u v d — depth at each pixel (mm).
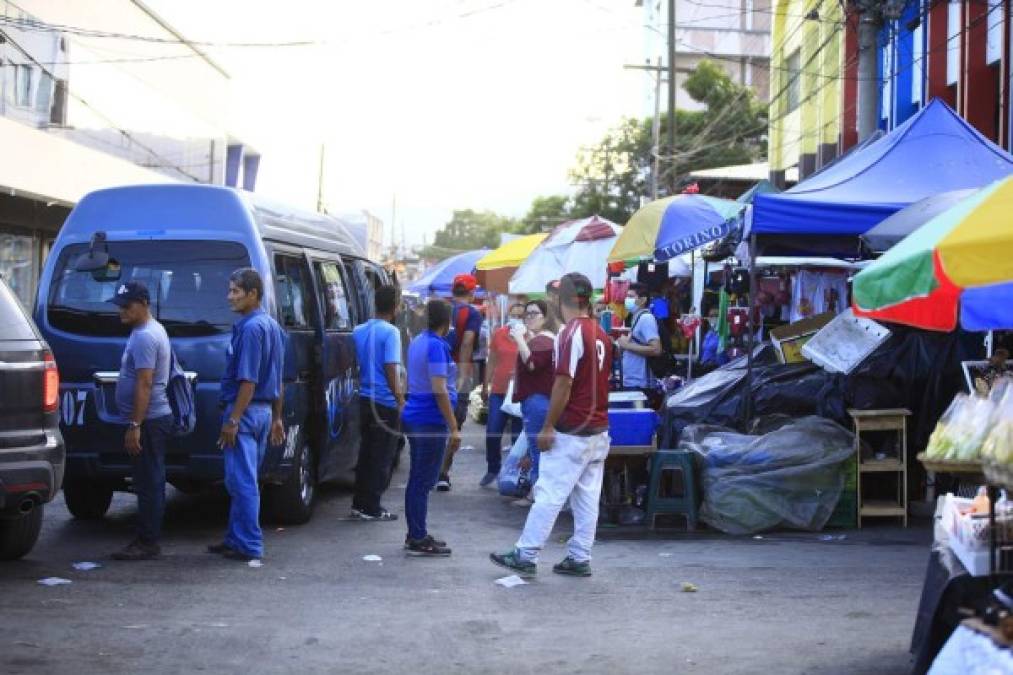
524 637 6059
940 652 4375
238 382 7879
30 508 7156
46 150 22875
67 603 6629
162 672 5344
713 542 8953
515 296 15008
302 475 9469
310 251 10234
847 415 9898
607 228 15352
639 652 5773
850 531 9375
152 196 9094
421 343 8102
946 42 17422
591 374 7512
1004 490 4727
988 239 4477
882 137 12047
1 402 6961
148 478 7887
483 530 9492
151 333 7727
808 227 9977
